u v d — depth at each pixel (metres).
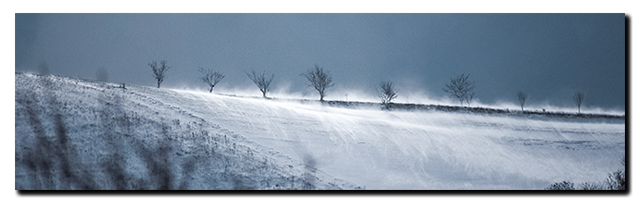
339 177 16.50
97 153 14.52
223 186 13.73
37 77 23.72
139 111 20.78
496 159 21.77
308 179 15.57
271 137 21.62
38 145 14.29
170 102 25.78
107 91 24.41
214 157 15.95
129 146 15.53
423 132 27.00
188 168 14.52
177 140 17.19
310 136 22.98
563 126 33.78
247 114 26.59
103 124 17.30
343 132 24.84
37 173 12.67
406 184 16.50
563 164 22.03
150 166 14.21
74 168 13.27
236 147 18.06
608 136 30.66
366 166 18.52
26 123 15.77
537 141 27.22
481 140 26.12
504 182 17.83
